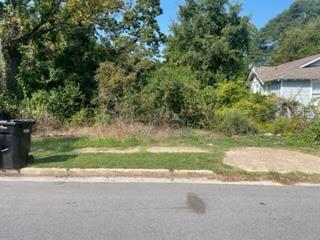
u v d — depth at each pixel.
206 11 34.47
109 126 14.57
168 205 6.56
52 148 11.60
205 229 5.39
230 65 33.47
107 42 24.97
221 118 16.25
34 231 5.23
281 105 16.98
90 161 9.61
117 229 5.34
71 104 18.64
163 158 10.05
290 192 7.65
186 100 16.55
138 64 22.39
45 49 21.80
